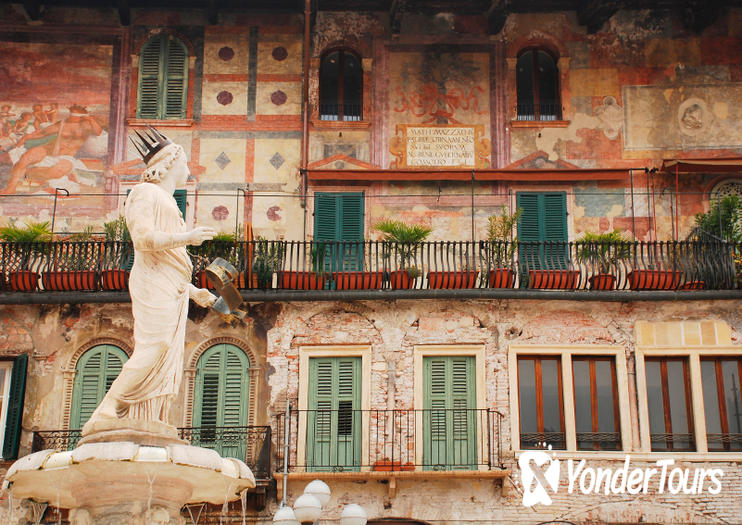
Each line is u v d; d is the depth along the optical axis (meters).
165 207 12.59
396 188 27.98
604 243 25.98
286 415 24.80
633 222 27.80
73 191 28.00
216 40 29.12
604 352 25.75
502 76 28.84
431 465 24.98
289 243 27.42
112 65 28.86
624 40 29.03
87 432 11.82
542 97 28.89
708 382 25.73
